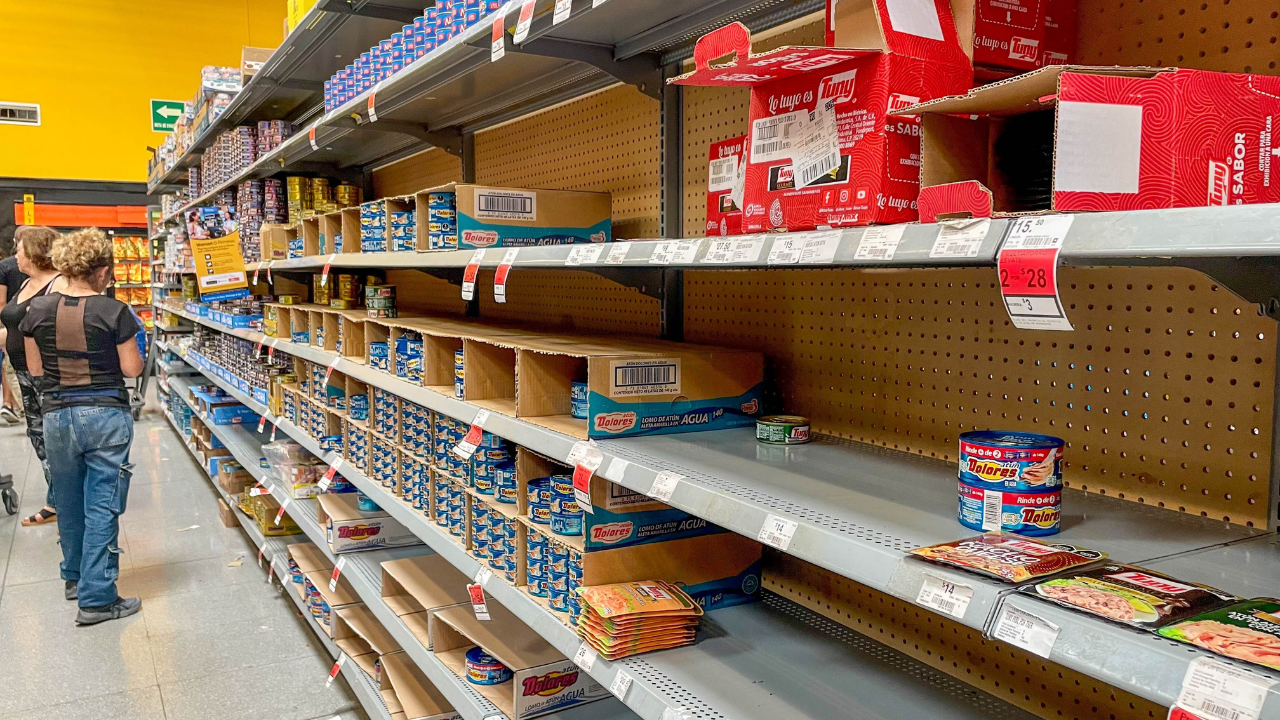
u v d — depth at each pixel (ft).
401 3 11.09
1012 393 5.12
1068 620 2.77
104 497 12.53
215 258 15.30
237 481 17.24
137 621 12.72
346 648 10.52
